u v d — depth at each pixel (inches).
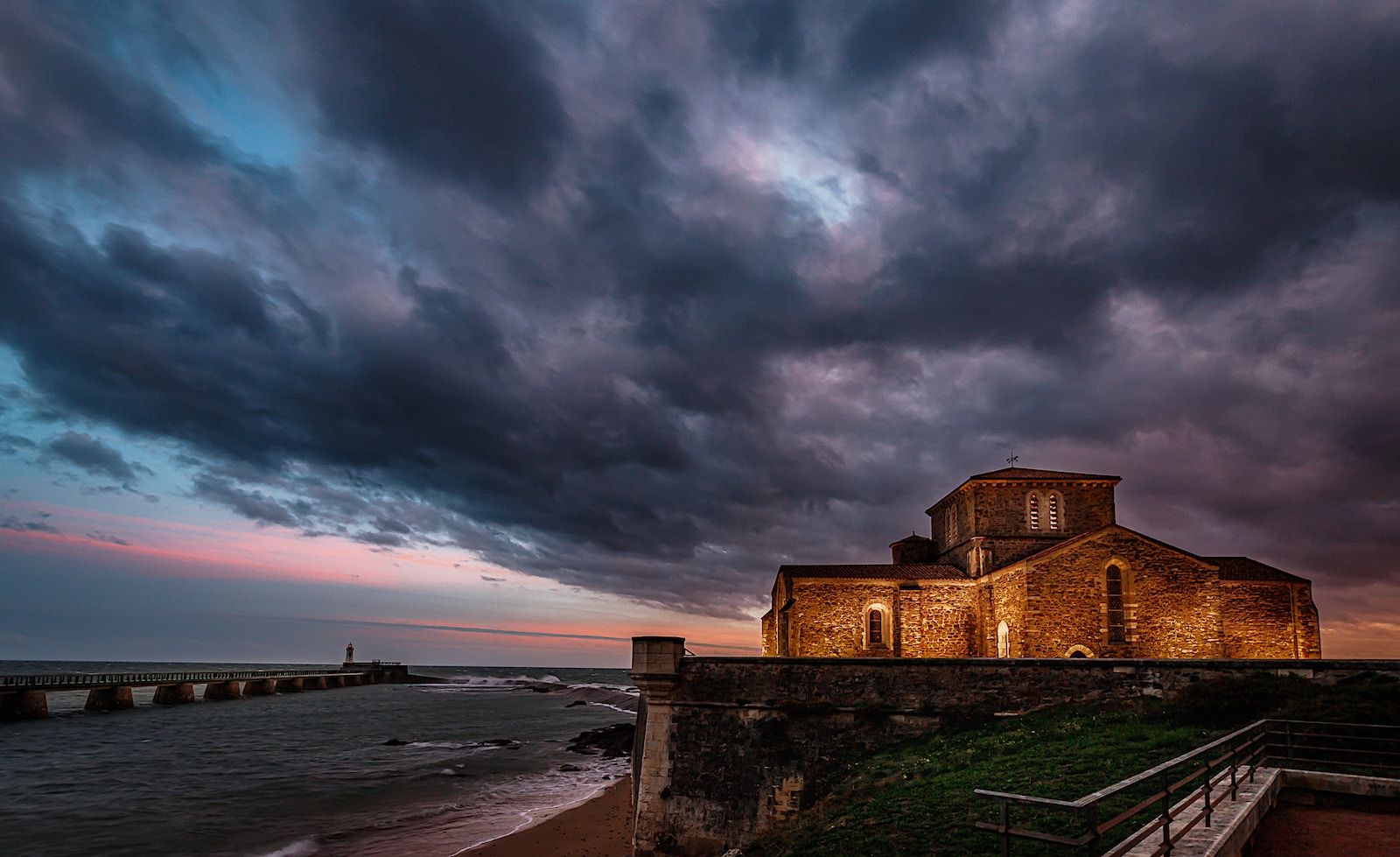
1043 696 1135.6
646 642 1259.2
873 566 2122.3
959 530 2260.1
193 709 4488.2
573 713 4911.4
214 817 1788.9
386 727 3826.3
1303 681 1039.6
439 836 1592.0
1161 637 1668.3
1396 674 1027.3
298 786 2182.6
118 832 1640.0
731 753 1202.6
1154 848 495.8
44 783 2192.4
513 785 2242.9
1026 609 1692.9
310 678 6692.9
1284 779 746.8
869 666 1198.3
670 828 1198.3
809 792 1149.7
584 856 1411.2
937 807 829.8
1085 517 2119.8
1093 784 808.3
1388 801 697.0
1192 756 514.3
